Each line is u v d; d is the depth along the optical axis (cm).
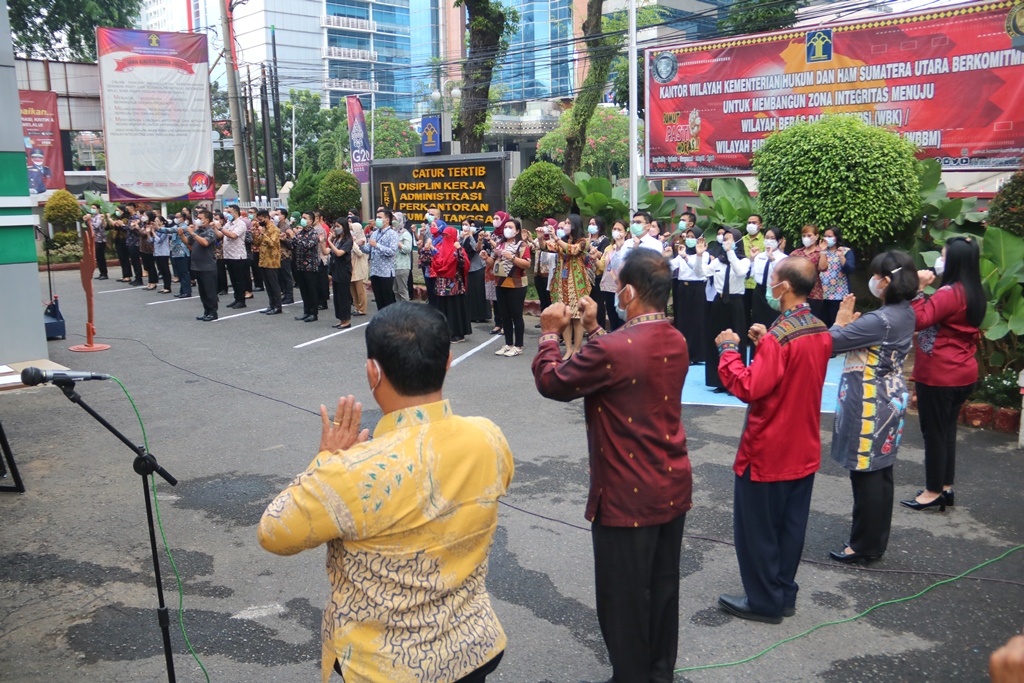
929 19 1166
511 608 395
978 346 727
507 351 998
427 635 182
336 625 182
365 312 1334
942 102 1172
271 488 559
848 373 421
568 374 287
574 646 361
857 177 980
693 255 920
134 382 876
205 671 341
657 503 291
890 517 428
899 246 1053
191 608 397
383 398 193
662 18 3036
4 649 360
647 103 1459
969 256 476
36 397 809
